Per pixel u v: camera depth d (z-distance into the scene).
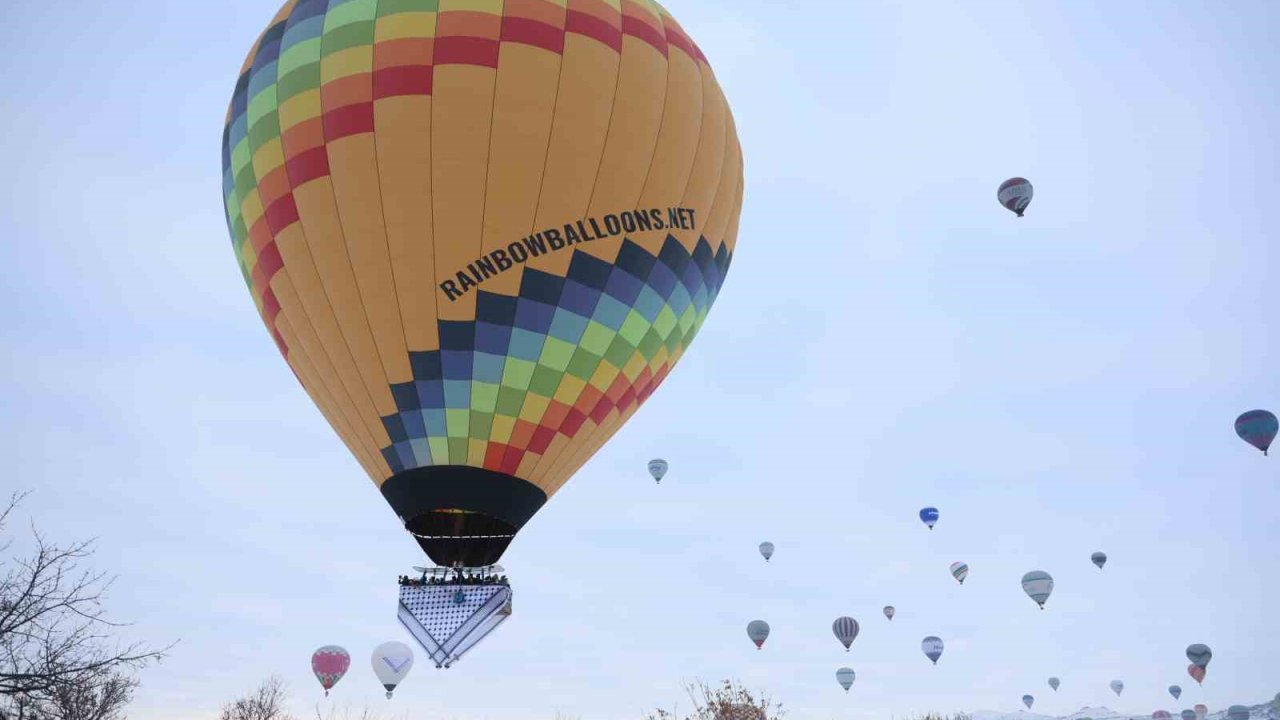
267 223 17.34
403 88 16.34
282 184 17.05
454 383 16.42
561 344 16.69
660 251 17.45
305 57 17.28
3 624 13.23
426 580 16.84
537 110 16.41
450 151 16.16
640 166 17.12
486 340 16.33
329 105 16.70
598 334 16.98
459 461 16.61
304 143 16.81
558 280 16.52
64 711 15.84
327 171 16.53
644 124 17.23
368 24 16.98
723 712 31.17
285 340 17.94
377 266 16.27
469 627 16.47
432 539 16.84
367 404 16.88
